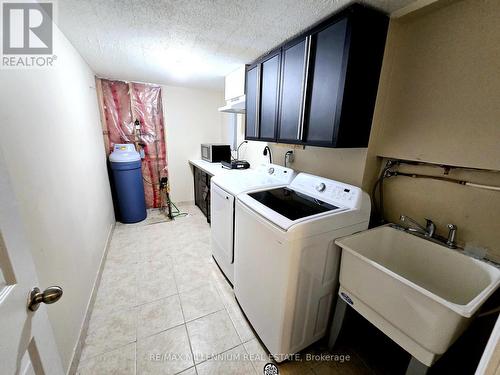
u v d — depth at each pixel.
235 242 1.65
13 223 0.54
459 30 1.05
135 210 3.17
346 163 1.55
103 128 3.02
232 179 2.01
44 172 1.11
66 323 1.19
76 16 1.32
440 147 1.16
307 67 1.38
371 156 1.43
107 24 1.42
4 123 0.83
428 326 0.83
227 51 1.87
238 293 1.68
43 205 1.06
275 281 1.18
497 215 1.02
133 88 3.12
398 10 1.19
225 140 3.88
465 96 1.05
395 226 1.38
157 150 3.53
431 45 1.16
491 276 0.95
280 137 1.71
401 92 1.30
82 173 1.77
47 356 0.65
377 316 1.03
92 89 2.46
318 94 1.35
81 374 1.22
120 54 1.97
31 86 1.07
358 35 1.15
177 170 3.77
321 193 1.54
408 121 1.28
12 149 0.87
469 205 1.11
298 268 1.13
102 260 2.15
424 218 1.29
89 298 1.63
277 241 1.13
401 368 1.31
